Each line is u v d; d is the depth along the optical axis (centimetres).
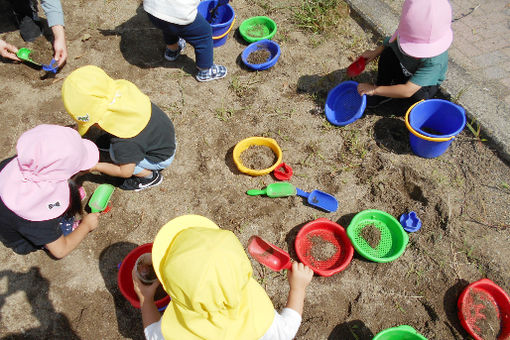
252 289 150
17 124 281
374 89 261
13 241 191
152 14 256
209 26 274
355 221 228
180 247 135
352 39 339
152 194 250
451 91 283
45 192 170
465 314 200
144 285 179
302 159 265
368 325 204
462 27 331
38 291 214
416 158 262
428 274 218
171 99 297
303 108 292
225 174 258
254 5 370
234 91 302
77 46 329
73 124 279
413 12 227
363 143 272
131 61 320
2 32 327
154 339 155
